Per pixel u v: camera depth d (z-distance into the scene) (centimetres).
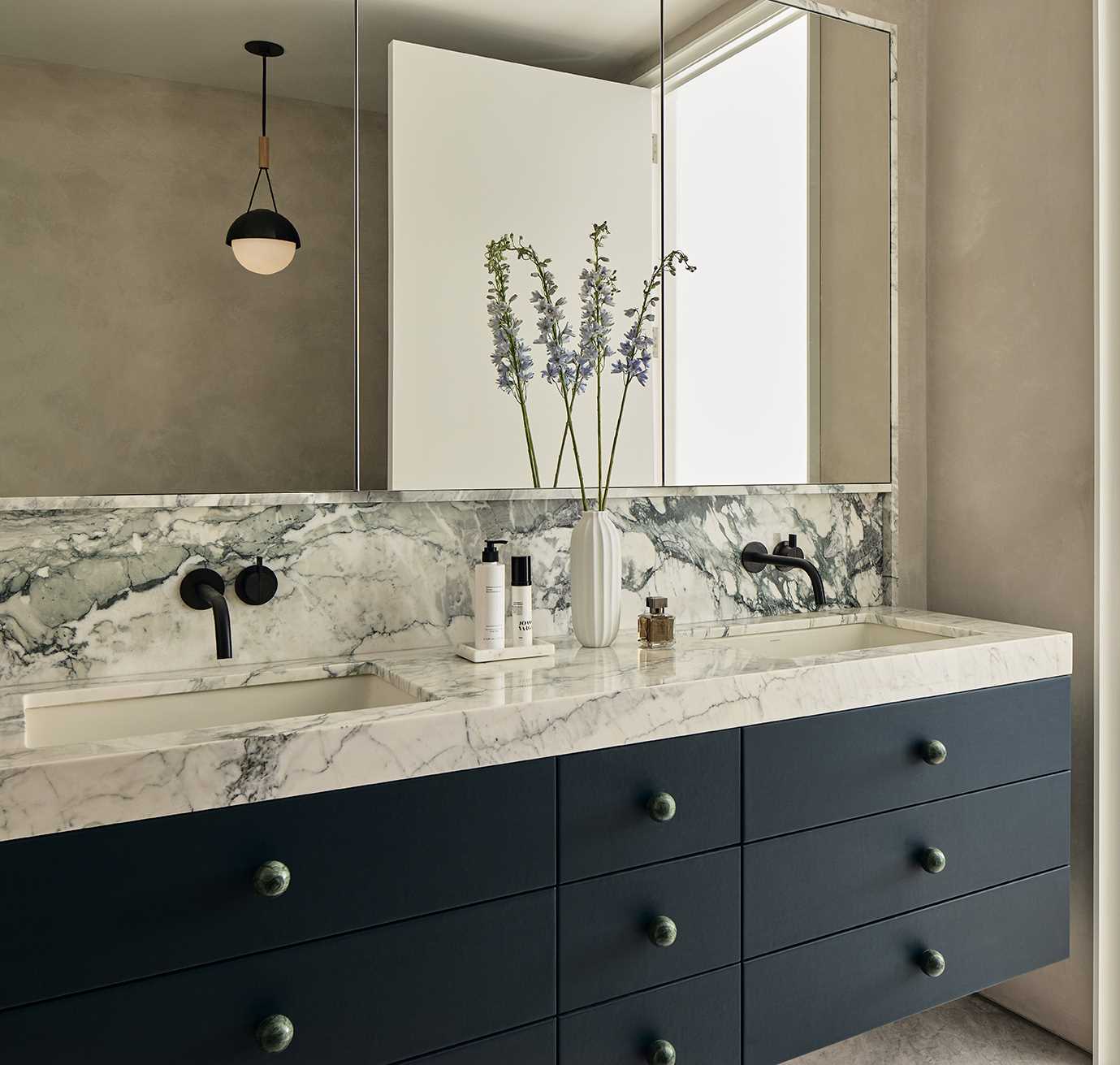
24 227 134
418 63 160
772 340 197
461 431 165
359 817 112
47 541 139
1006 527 204
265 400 150
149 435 142
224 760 104
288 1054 109
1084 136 186
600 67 176
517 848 122
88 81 137
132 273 140
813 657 154
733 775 139
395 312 159
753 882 142
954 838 163
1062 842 177
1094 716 185
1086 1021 195
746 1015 142
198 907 104
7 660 136
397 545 164
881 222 211
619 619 166
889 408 213
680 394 186
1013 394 201
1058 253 191
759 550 201
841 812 150
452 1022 119
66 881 97
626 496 180
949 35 213
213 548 149
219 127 146
